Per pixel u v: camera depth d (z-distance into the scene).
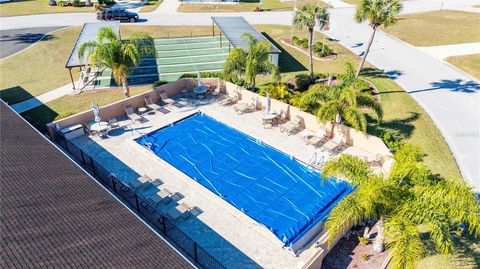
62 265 9.60
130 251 11.06
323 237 15.27
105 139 23.44
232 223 16.98
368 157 21.75
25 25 47.62
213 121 25.97
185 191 18.98
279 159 21.88
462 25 49.72
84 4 58.03
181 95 29.50
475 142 23.56
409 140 23.61
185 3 61.75
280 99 27.00
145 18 52.12
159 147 23.06
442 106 27.89
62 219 11.84
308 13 28.89
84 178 15.06
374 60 37.34
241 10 57.69
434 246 15.79
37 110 27.16
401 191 13.70
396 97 29.27
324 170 15.41
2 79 32.50
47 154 16.44
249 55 26.36
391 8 25.58
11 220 11.09
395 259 11.92
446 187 13.12
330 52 39.09
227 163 21.64
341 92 21.91
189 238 14.83
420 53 39.16
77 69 34.81
